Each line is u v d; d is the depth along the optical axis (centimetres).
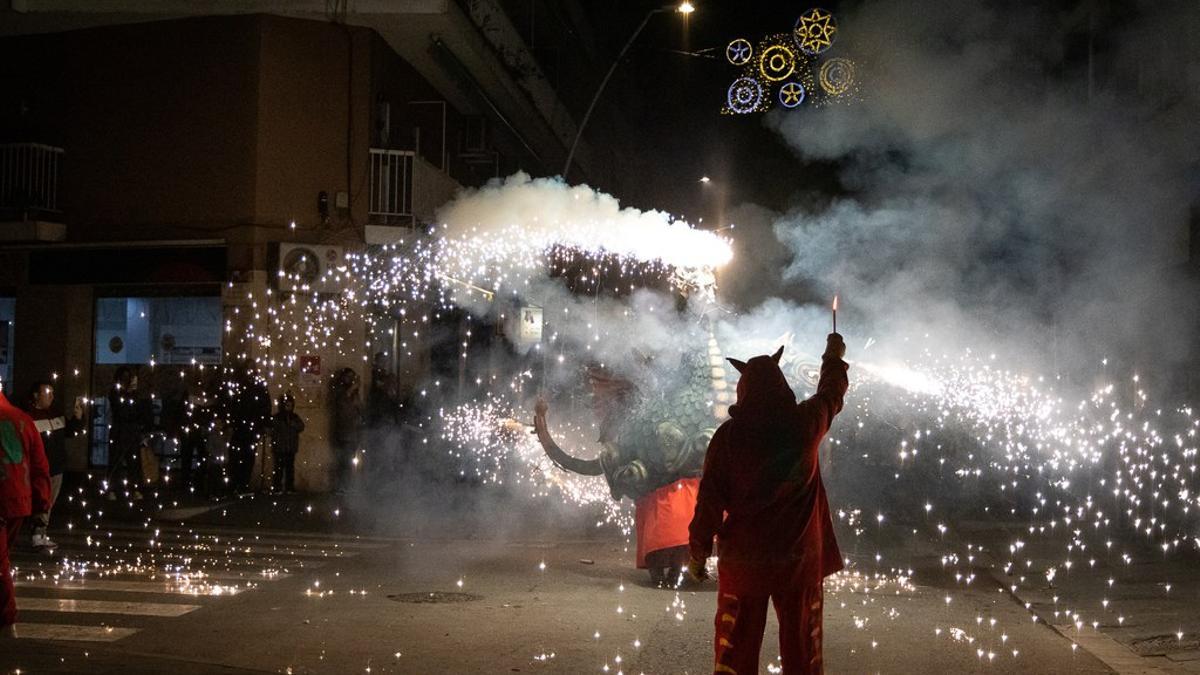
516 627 882
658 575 1066
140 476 1847
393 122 2184
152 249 2042
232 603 980
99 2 1998
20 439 841
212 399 1964
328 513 1703
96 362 2091
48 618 909
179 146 2039
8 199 2048
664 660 777
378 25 2070
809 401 615
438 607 964
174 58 2045
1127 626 945
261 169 2003
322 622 899
